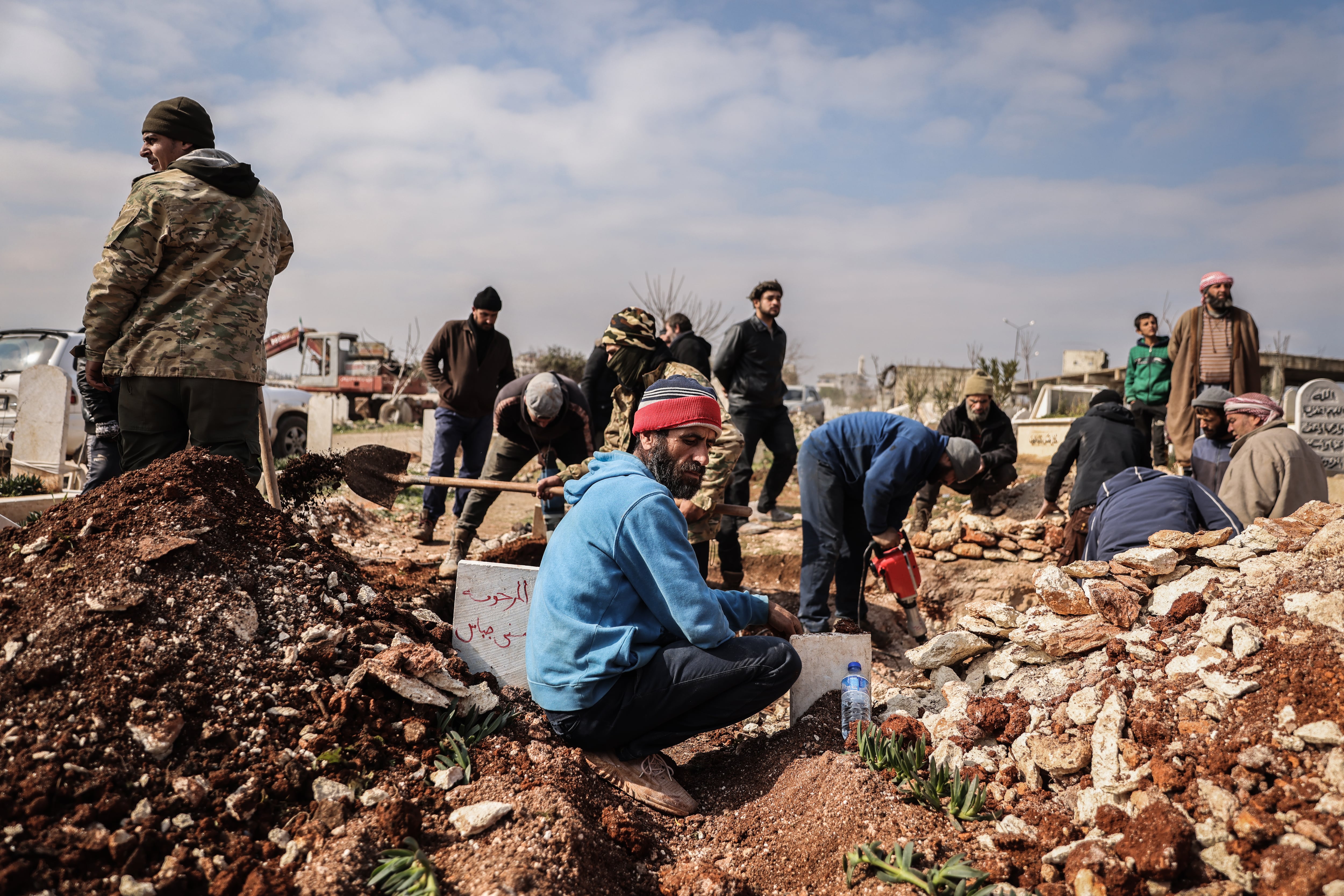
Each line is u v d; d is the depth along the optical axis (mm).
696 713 2730
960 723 2943
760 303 6332
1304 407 7438
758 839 2533
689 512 4113
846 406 29656
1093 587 3156
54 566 2557
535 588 2832
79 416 9172
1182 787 2287
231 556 2781
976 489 7094
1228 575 2979
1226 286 6793
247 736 2322
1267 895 1960
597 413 6449
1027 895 2152
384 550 5711
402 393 22828
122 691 2219
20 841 1852
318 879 1978
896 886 2207
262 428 3713
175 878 1908
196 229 3248
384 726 2549
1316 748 2182
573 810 2359
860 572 5180
